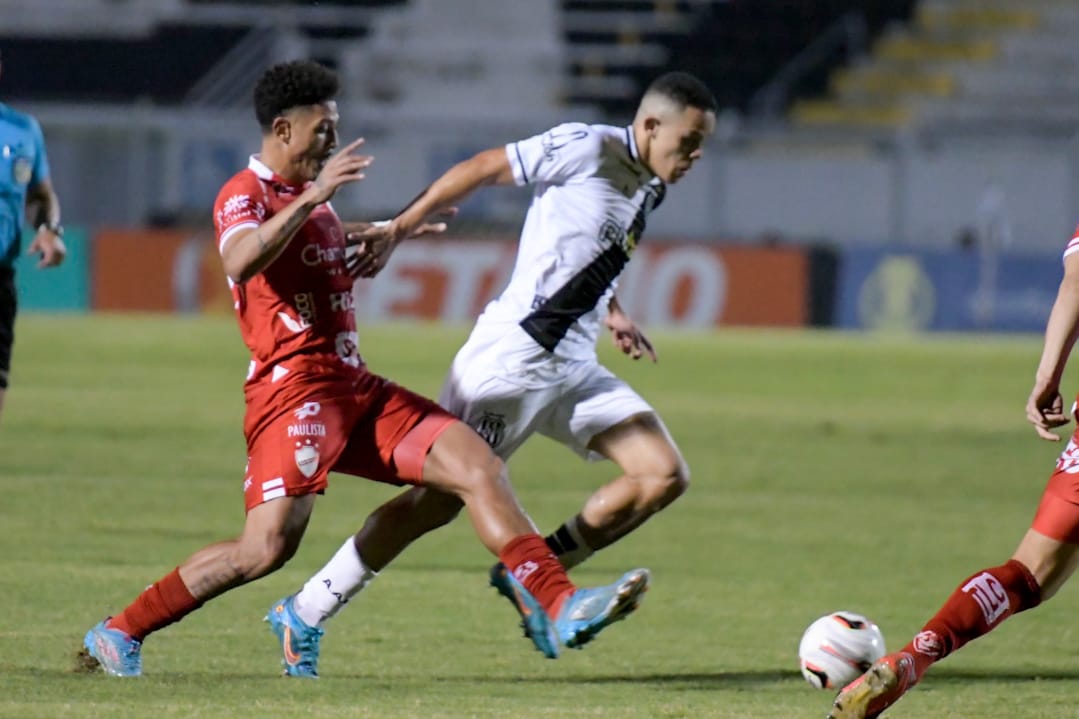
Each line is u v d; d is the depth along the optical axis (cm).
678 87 2109
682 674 2150
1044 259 10206
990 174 11181
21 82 12256
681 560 3203
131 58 12300
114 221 10506
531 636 2016
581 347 2212
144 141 10481
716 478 4500
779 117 12456
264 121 1972
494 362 2180
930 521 3831
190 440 4859
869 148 11325
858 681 1680
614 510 2222
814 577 3034
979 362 8494
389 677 2062
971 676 2184
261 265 1881
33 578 2716
